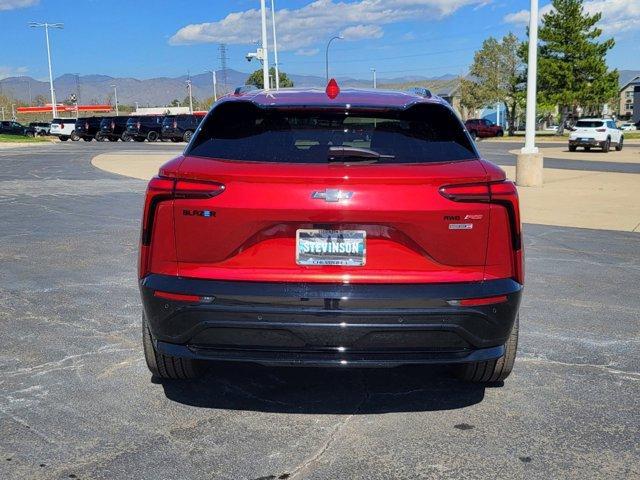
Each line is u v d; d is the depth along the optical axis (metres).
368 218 3.28
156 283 3.40
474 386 4.22
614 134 37.59
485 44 69.00
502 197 3.36
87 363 4.52
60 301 6.04
